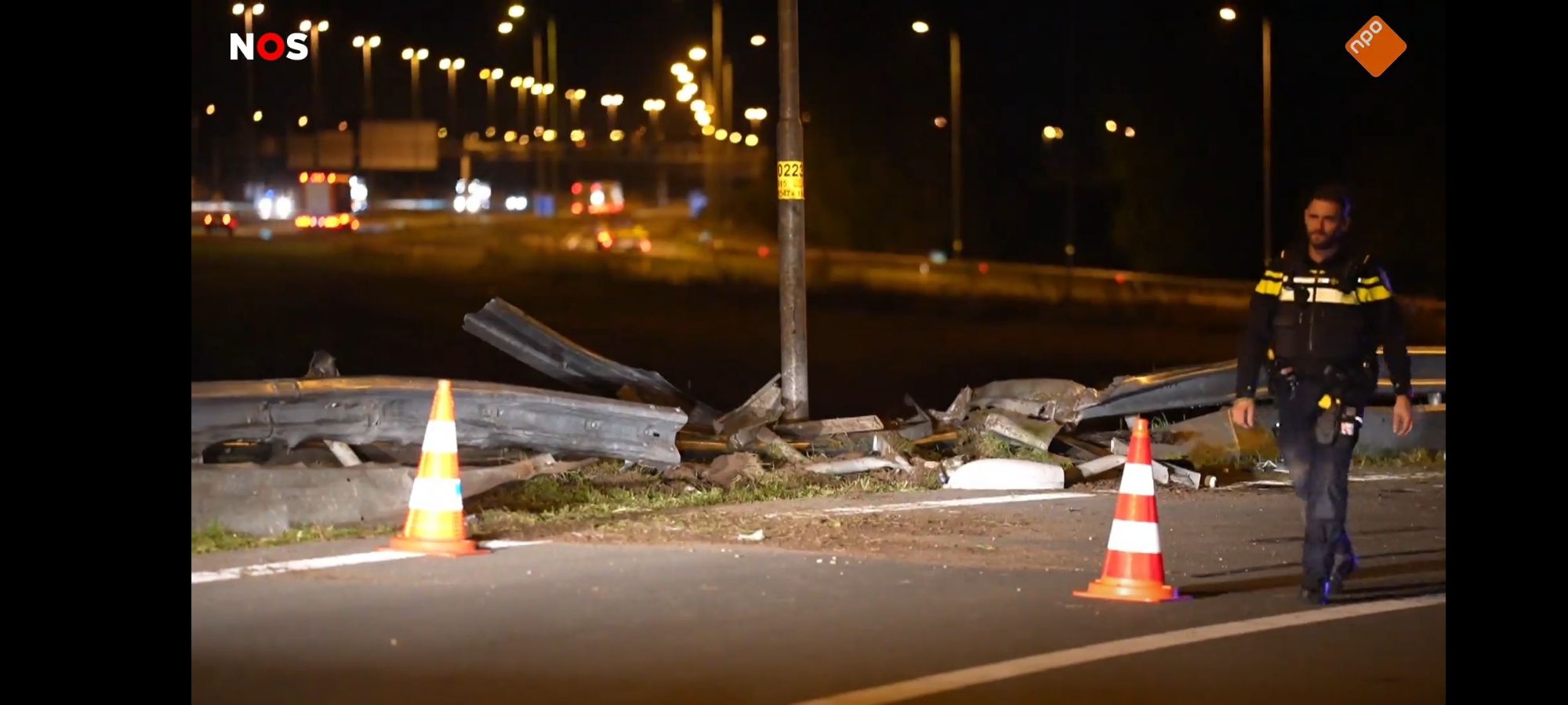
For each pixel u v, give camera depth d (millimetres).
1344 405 12594
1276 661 10930
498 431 17719
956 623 11977
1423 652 11250
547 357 22000
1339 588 12945
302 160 160625
